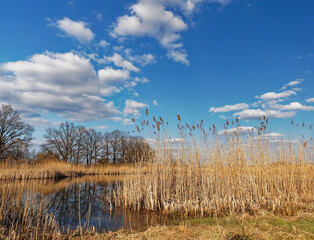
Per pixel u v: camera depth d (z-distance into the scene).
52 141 52.31
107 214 9.79
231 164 11.12
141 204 11.30
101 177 28.86
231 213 8.70
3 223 7.72
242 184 10.70
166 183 11.52
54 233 7.05
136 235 6.48
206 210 9.35
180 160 11.58
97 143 56.56
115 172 35.59
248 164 11.44
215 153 11.40
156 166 11.50
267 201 10.01
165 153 11.90
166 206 9.58
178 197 10.17
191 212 9.35
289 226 6.33
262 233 5.55
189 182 11.12
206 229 6.48
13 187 15.41
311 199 10.20
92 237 6.70
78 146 54.41
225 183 10.67
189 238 5.77
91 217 9.34
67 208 11.06
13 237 6.31
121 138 56.09
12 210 8.90
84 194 15.41
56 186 18.69
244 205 9.52
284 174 11.59
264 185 11.26
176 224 7.84
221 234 5.59
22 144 19.97
